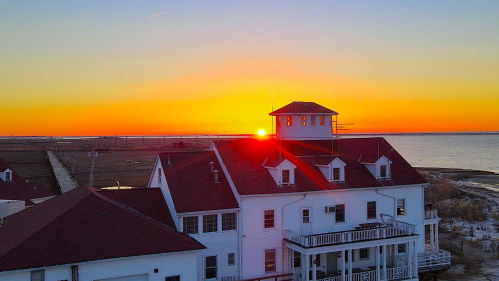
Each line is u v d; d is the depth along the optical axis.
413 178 39.88
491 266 42.66
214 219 33.00
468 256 45.72
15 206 45.69
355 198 37.16
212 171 36.59
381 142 43.78
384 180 38.62
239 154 37.97
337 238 33.06
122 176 104.38
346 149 42.16
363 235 33.97
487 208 72.06
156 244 27.45
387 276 34.84
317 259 35.38
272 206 34.25
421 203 39.97
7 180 55.41
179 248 27.66
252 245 33.56
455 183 107.19
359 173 38.81
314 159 39.50
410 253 35.31
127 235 27.52
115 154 185.75
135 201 34.75
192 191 33.72
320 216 35.88
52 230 26.38
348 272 33.56
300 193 34.78
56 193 73.00
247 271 33.41
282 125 44.41
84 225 27.36
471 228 56.53
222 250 32.94
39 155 170.38
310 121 44.12
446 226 59.22
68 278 24.98
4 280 23.53
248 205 33.44
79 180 95.56
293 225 34.94
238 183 34.09
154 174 40.00
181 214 31.36
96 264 25.66
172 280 27.72
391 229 35.22
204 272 32.25
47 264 24.12
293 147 40.88
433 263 37.97
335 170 37.06
